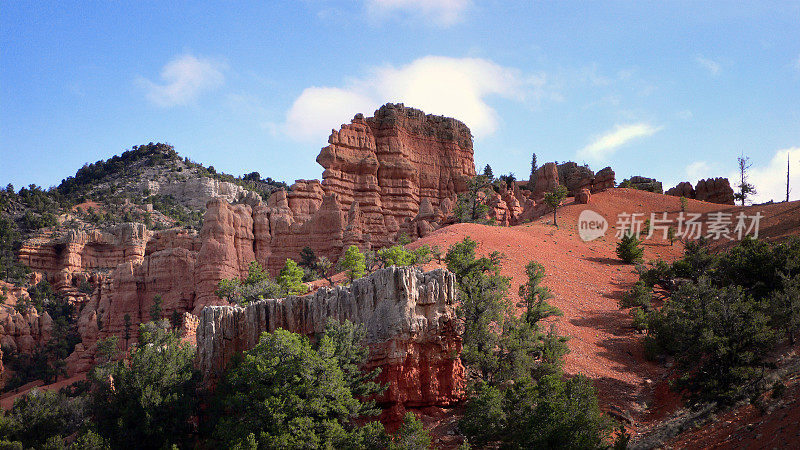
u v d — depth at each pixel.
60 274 174.25
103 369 56.97
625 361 55.44
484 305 50.84
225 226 124.62
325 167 142.75
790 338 46.91
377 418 46.34
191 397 52.97
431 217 114.25
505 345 49.25
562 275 77.06
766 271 54.31
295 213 134.50
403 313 47.66
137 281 136.00
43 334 143.12
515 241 86.69
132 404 51.75
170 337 64.44
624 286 75.88
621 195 123.25
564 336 58.12
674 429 38.41
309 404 42.41
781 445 28.81
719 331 41.28
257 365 44.19
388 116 153.00
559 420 35.50
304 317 53.69
